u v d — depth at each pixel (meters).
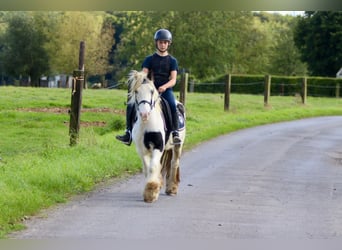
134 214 9.66
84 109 27.30
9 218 9.02
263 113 30.17
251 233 8.80
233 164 15.26
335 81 53.69
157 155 10.56
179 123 11.44
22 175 11.33
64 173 11.77
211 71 65.12
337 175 14.26
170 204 10.48
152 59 11.07
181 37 63.94
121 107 28.80
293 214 10.04
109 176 12.78
